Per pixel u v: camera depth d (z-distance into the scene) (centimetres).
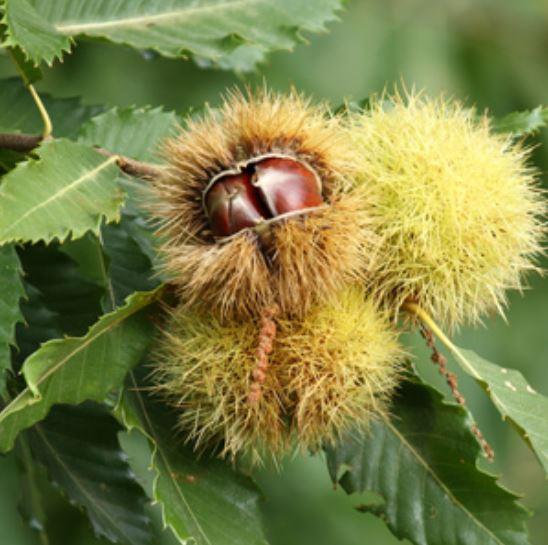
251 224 85
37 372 83
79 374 85
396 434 90
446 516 89
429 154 88
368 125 89
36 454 91
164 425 88
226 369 86
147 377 88
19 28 87
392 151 88
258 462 89
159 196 87
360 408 87
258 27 95
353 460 90
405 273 88
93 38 93
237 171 86
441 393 89
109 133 94
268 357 86
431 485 89
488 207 88
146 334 86
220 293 85
